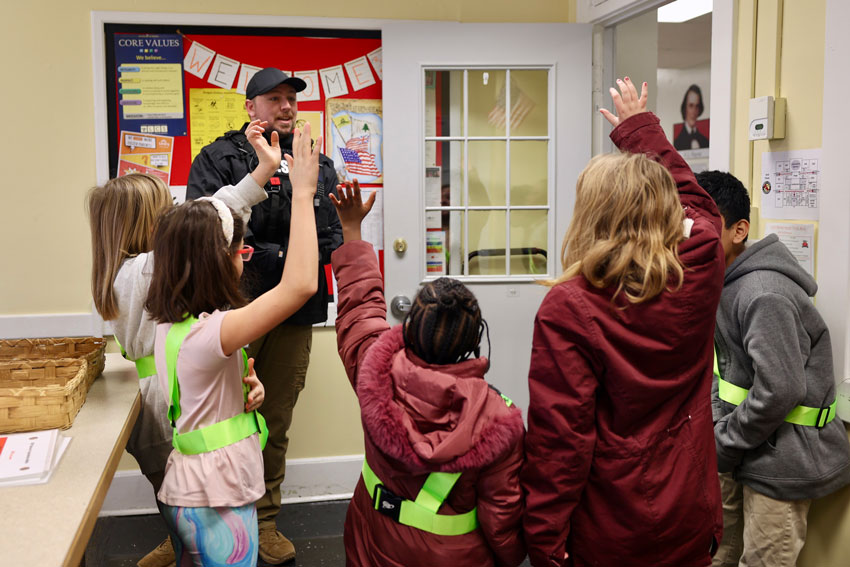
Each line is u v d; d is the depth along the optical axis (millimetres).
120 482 3168
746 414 1855
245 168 2617
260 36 3152
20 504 1152
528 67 3260
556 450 1328
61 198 3049
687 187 1566
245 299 1659
